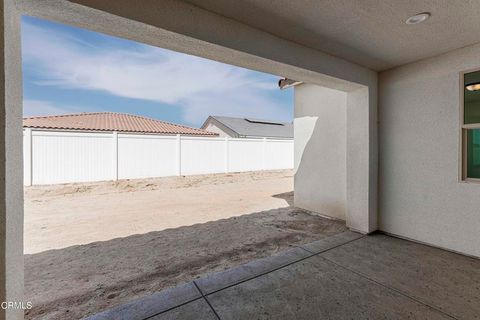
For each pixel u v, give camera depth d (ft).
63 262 11.06
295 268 9.77
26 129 27.73
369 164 13.30
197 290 8.32
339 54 11.31
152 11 6.91
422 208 11.99
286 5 7.66
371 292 7.97
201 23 7.79
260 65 10.07
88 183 31.32
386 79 13.29
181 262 10.91
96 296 8.30
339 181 17.39
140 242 13.62
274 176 49.52
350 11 7.95
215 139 43.98
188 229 16.01
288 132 87.30
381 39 9.87
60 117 44.11
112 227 16.60
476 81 10.29
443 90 11.16
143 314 7.07
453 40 9.93
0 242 4.77
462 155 10.72
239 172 47.32
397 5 7.59
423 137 11.87
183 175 40.11
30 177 28.07
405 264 9.90
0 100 4.75
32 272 10.12
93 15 6.40
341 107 17.02
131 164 35.09
